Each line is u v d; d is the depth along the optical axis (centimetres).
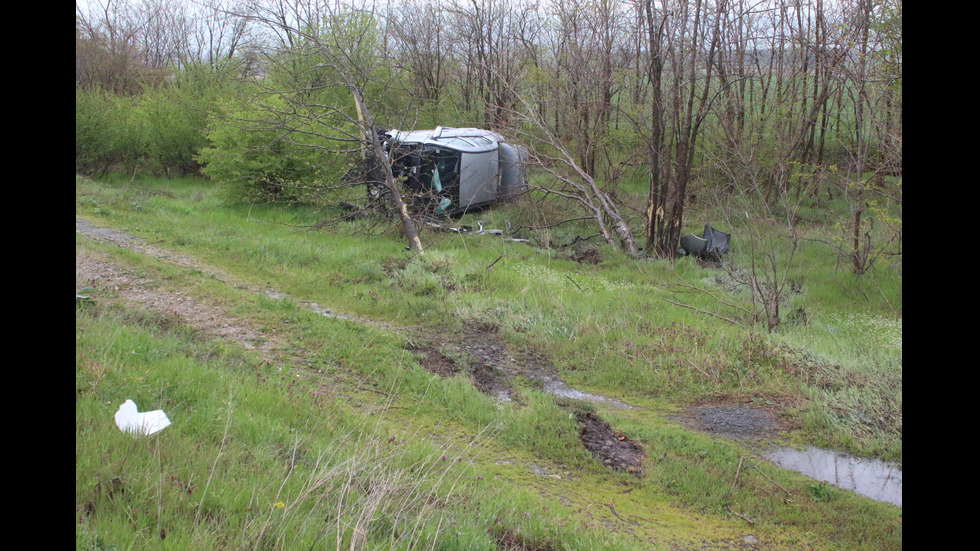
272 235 1355
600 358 873
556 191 1692
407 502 429
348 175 1603
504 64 2448
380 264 1213
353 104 1869
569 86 1841
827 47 1769
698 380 816
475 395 730
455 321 963
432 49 2641
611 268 1402
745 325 1012
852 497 584
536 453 625
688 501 570
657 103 1467
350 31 1972
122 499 344
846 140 1917
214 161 1630
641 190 2048
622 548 454
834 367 838
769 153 1725
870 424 708
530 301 1055
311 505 393
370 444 495
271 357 756
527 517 469
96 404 445
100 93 2205
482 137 1816
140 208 1516
